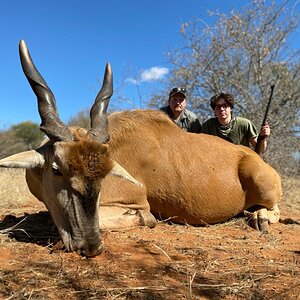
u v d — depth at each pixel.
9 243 1.56
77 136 1.52
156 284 1.21
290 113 4.27
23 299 1.07
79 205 1.43
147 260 1.43
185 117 2.86
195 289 1.19
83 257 1.42
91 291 1.14
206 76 4.41
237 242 1.77
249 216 2.18
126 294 1.13
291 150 4.33
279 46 4.33
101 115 1.66
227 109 2.57
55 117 1.53
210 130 2.67
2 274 1.22
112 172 1.59
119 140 1.99
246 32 4.30
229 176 2.11
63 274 1.25
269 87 4.31
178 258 1.47
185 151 2.07
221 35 4.33
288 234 1.99
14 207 2.61
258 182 2.10
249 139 2.64
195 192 2.04
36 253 1.44
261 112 4.11
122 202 1.94
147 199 2.03
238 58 4.35
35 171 1.69
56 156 1.45
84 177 1.40
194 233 1.90
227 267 1.41
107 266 1.34
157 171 2.01
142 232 1.84
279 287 1.24
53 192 1.51
